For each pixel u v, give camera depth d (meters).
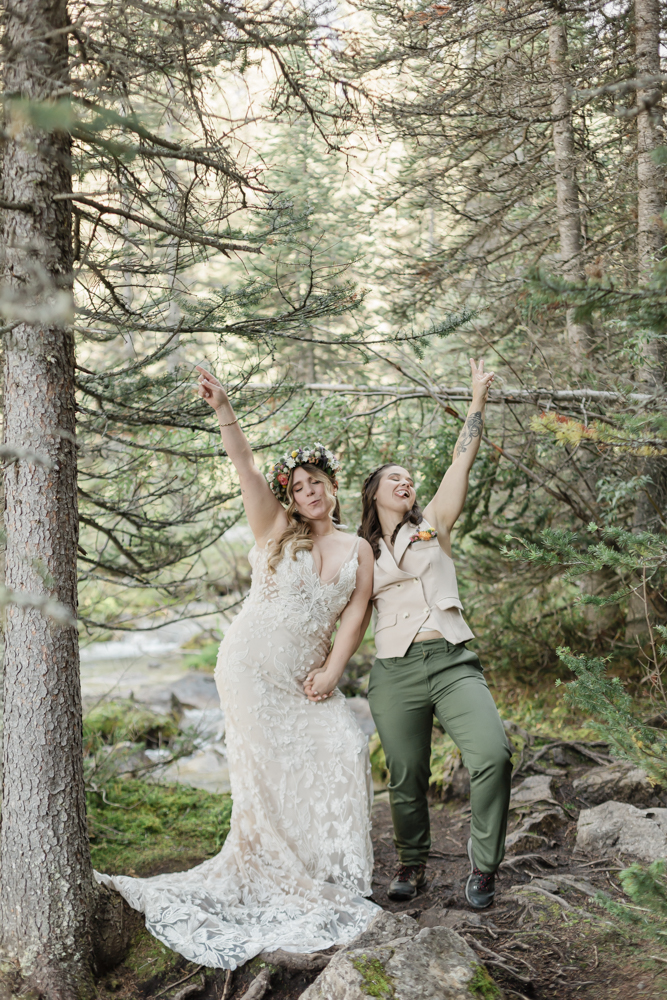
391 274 5.81
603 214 5.39
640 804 4.23
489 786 3.14
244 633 3.45
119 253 3.25
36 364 2.82
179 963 2.95
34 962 2.78
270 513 3.50
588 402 4.84
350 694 7.98
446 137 5.08
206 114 2.83
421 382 5.15
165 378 3.77
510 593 6.43
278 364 3.86
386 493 3.55
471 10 4.66
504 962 2.75
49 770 2.86
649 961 2.46
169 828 4.48
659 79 1.79
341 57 3.37
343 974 2.43
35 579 2.82
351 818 3.34
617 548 5.31
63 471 2.88
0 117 2.12
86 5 2.69
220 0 2.76
